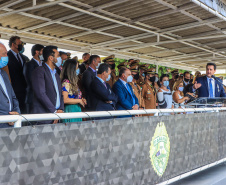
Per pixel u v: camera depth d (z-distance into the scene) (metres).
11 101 3.04
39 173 2.01
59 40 9.03
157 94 6.77
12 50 4.89
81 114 2.34
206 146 4.30
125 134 2.78
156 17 7.44
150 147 3.13
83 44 9.72
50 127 2.08
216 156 4.61
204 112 4.37
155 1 6.29
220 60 13.38
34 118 2.02
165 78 6.73
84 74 4.47
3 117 1.86
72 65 3.83
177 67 14.18
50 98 3.26
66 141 2.20
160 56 12.34
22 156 1.91
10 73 4.80
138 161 2.95
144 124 3.03
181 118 3.69
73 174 2.26
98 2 6.36
